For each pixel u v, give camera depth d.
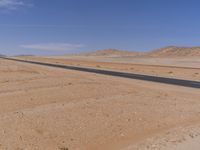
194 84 27.47
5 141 9.27
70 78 23.73
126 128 11.08
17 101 14.87
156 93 18.89
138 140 9.89
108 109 13.20
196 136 9.86
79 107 13.23
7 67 35.56
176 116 13.06
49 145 9.24
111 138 10.11
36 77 24.42
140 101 15.46
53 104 14.11
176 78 34.84
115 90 18.61
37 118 11.47
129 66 68.00
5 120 11.20
